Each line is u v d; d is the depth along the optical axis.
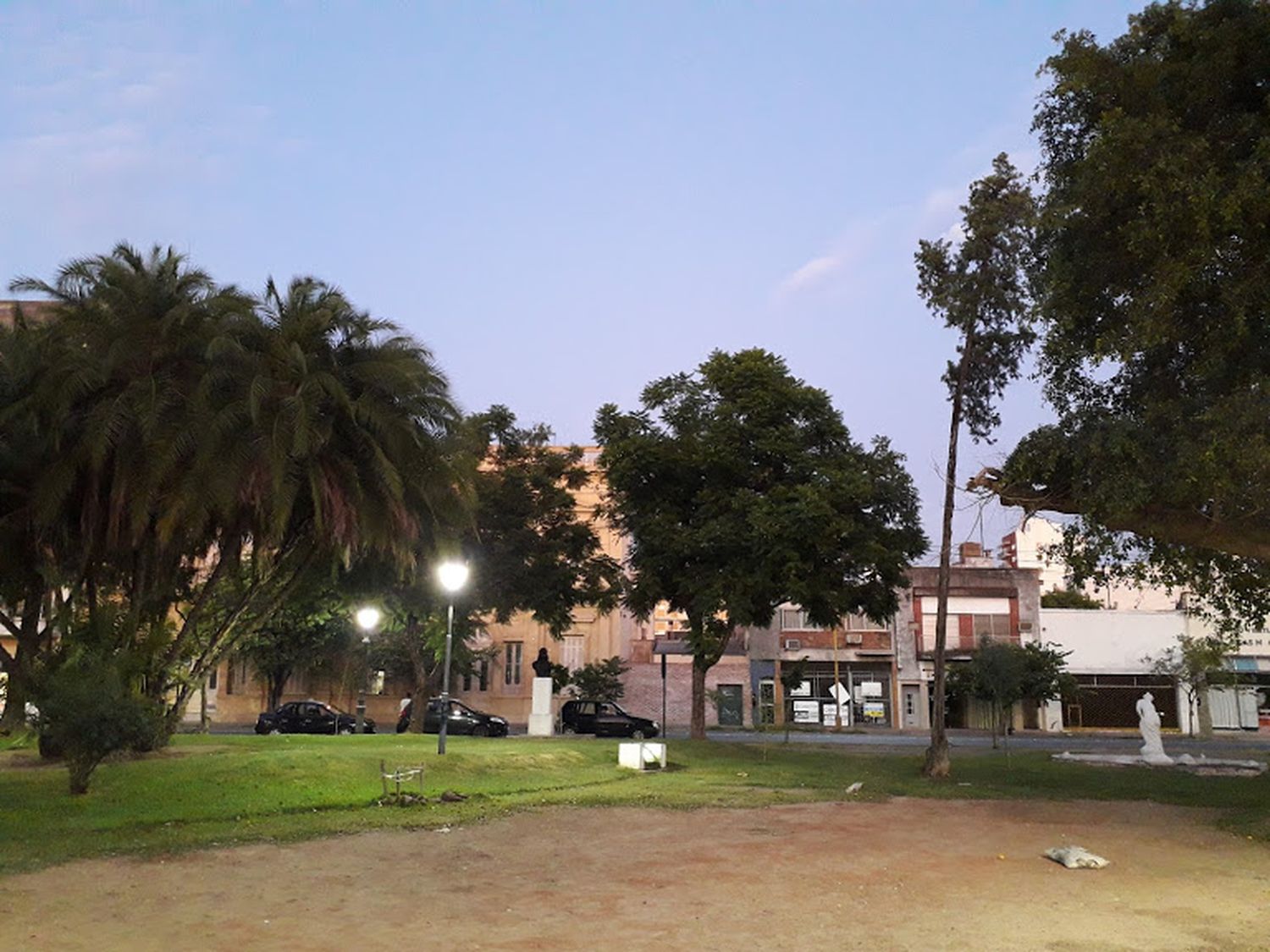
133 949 7.72
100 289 20.45
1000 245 24.94
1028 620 56.00
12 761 19.73
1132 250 15.07
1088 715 55.19
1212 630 54.75
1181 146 14.62
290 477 20.52
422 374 22.70
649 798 18.72
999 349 25.48
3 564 22.02
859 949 7.94
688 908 9.33
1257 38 14.28
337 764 18.52
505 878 10.67
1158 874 11.41
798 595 29.00
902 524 32.22
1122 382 17.61
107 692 15.99
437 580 27.44
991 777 24.80
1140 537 17.91
